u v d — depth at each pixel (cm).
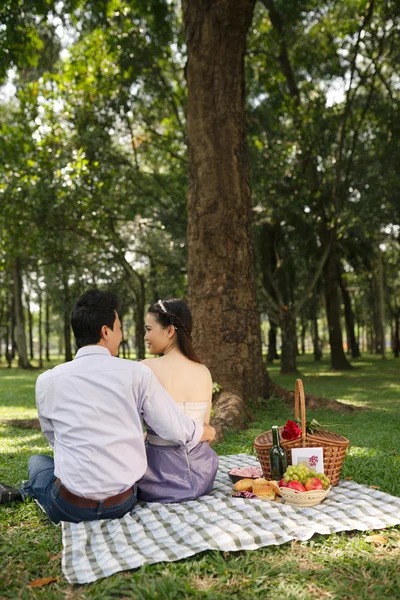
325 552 320
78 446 355
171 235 2173
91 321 374
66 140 1923
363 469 520
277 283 2339
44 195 1761
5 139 1730
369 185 2127
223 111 982
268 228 2219
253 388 958
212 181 973
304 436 439
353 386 1582
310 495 390
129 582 283
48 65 1941
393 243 3647
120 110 1877
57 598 268
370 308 4775
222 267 963
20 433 857
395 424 852
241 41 996
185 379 432
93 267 2930
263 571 294
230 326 954
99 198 1889
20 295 3162
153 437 417
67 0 1270
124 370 368
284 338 2153
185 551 315
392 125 1872
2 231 1892
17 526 376
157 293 3150
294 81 1959
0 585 284
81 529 353
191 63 998
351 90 2019
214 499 401
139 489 408
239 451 636
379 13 1744
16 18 1173
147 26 1548
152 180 2098
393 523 359
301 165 1992
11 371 2914
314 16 1867
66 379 363
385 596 267
